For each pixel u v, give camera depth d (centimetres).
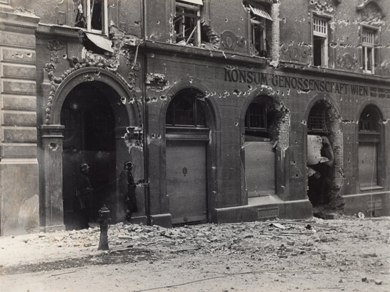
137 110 1474
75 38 1336
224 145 1709
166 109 1540
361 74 2248
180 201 1619
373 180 2388
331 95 2136
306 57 2017
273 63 1884
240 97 1767
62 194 1367
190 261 991
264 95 1867
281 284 798
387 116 2423
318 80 2077
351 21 2245
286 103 1934
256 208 1800
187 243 1220
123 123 1466
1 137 1212
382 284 800
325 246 1189
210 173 1695
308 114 2033
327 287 780
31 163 1244
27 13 1247
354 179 2238
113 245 1152
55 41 1307
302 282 813
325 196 2200
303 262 985
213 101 1675
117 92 1432
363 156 2344
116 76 1423
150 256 1043
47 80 1290
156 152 1510
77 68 1339
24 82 1246
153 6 1516
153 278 837
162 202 1520
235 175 1741
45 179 1279
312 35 2053
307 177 2020
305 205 1983
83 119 1516
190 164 1655
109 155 1512
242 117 1772
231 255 1064
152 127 1503
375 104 2356
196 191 1669
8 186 1209
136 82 1480
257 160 1870
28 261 962
